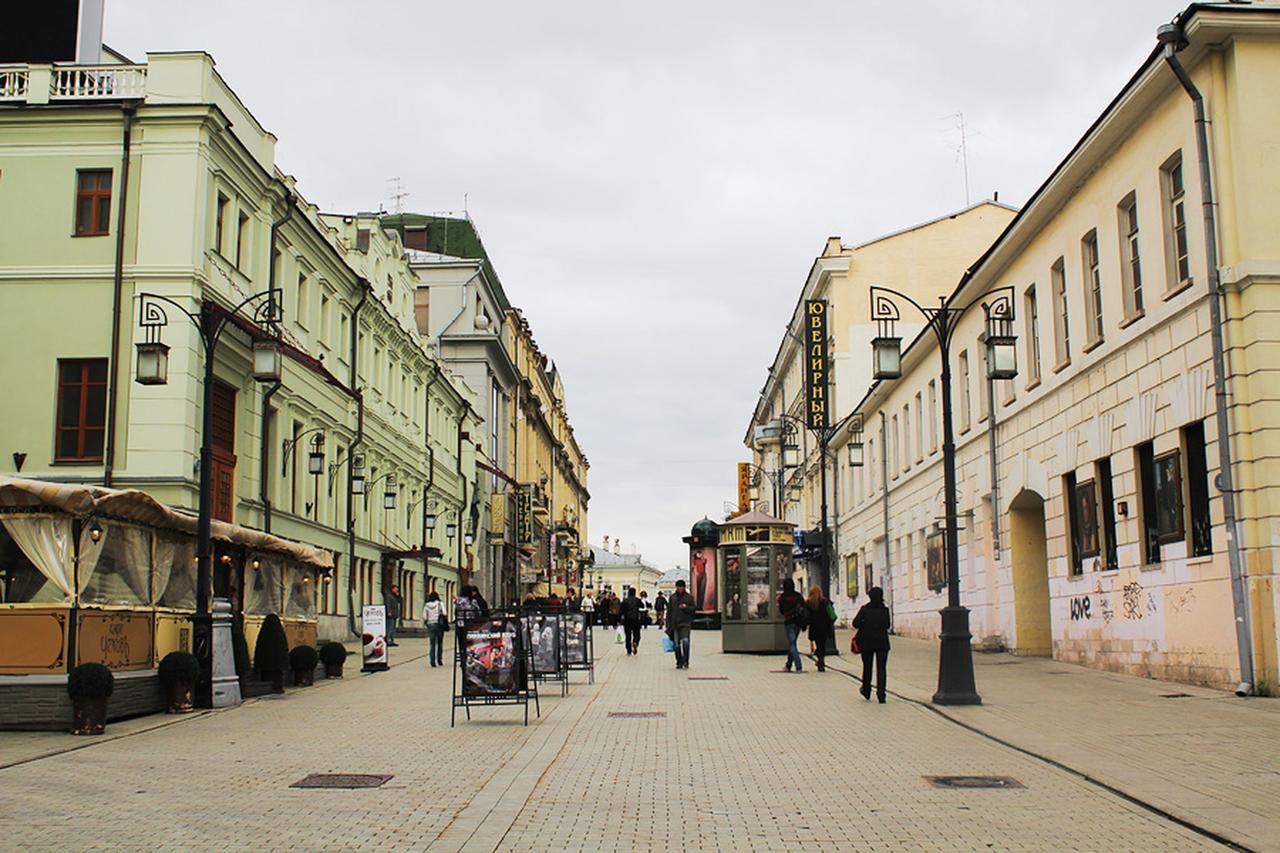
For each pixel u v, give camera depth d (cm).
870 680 1905
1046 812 968
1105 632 2272
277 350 1917
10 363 2759
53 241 2794
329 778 1158
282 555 2412
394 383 4878
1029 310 2780
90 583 1622
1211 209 1825
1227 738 1337
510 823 937
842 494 5594
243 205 3103
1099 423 2291
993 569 3116
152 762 1269
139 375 1800
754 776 1163
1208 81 1847
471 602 2780
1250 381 1755
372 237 4534
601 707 1838
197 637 1886
